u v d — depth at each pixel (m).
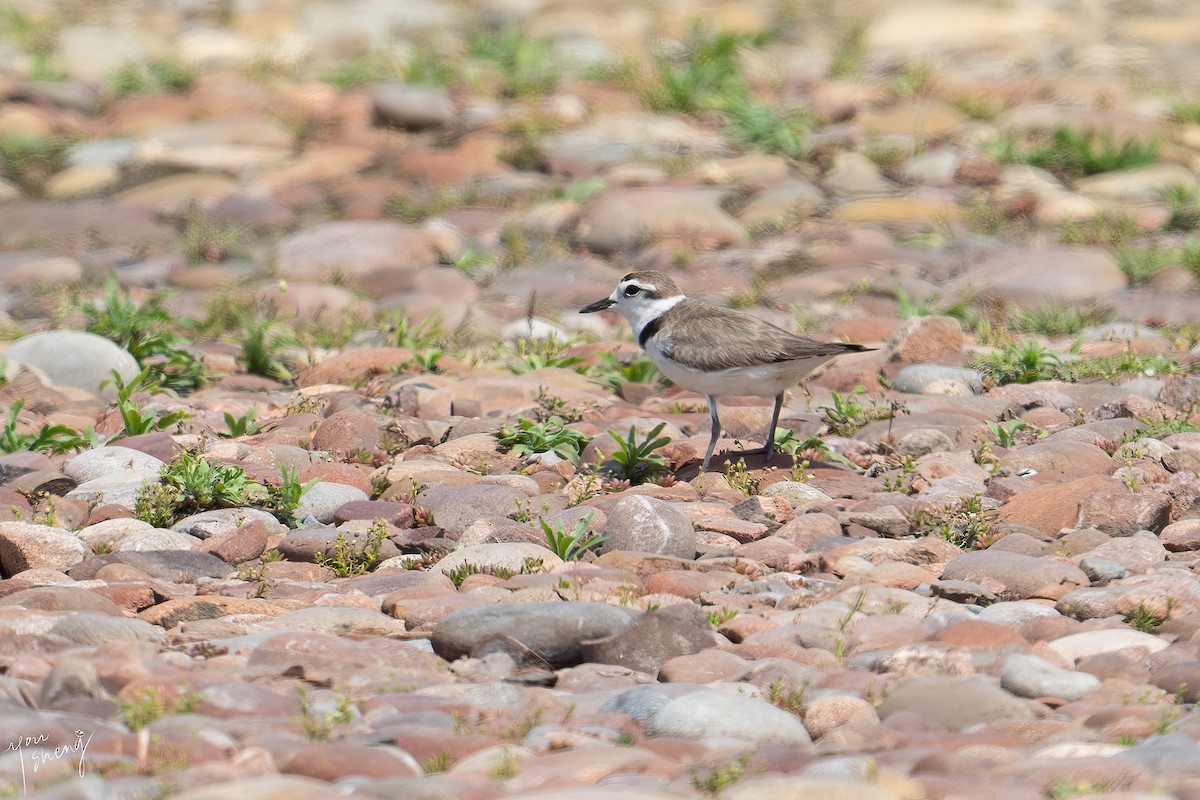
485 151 27.88
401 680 7.67
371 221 24.14
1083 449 12.63
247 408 14.99
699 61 32.69
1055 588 9.41
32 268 21.64
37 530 10.05
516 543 10.12
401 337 17.91
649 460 12.63
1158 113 29.86
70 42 35.16
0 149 27.77
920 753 6.53
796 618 8.77
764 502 11.36
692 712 6.91
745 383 12.52
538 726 7.01
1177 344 17.81
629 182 26.25
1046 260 21.25
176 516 11.34
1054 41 36.69
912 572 9.74
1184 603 8.87
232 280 21.17
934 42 36.69
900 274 21.25
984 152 27.48
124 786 5.96
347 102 30.70
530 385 15.08
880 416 14.06
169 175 26.91
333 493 11.62
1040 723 6.97
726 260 22.52
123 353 16.09
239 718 6.92
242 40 36.38
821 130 29.42
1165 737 6.62
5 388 14.83
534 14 38.97
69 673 7.05
